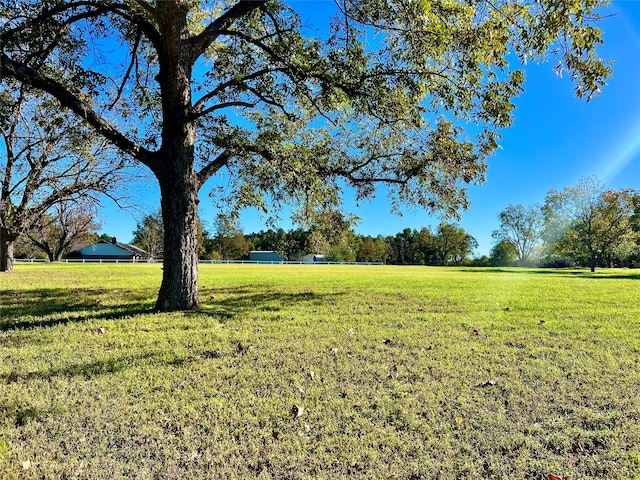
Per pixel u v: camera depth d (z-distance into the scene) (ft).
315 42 27.17
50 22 25.41
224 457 9.18
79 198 61.41
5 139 57.06
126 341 18.76
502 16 16.22
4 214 67.51
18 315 25.58
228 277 69.10
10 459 8.89
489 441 10.01
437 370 15.28
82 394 12.50
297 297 37.24
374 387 13.50
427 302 34.32
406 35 21.71
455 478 8.54
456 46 19.01
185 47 26.78
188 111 27.12
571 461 9.19
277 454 9.34
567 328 23.39
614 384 13.92
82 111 24.43
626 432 10.48
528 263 213.66
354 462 9.05
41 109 41.27
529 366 15.85
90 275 67.82
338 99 29.37
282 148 29.60
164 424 10.68
